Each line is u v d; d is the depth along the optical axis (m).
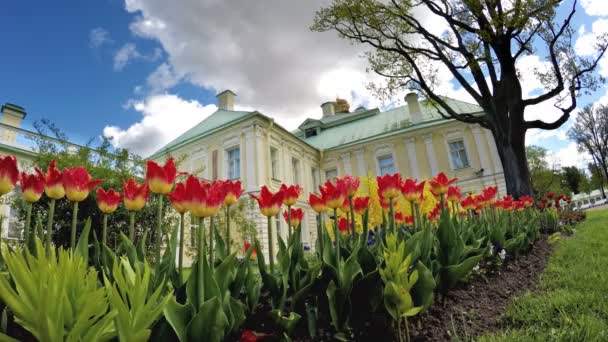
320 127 25.39
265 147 15.58
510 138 9.47
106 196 1.60
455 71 10.77
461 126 17.11
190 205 1.17
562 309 2.00
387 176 1.98
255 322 1.42
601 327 1.74
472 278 2.65
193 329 0.96
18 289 0.82
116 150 5.48
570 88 9.43
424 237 2.01
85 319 0.78
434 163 17.25
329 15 11.62
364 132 21.09
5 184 1.21
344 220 2.77
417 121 18.77
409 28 11.68
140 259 1.41
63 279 0.88
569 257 3.84
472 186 16.12
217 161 16.19
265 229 13.00
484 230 3.23
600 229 6.43
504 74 9.75
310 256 3.50
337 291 1.48
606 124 36.19
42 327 0.76
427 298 1.68
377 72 12.77
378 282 1.59
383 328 1.63
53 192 1.41
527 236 4.23
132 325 0.82
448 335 1.77
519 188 9.07
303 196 17.95
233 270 1.47
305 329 1.50
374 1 11.17
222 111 20.22
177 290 1.26
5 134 8.69
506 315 2.08
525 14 8.75
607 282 2.56
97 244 1.50
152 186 1.31
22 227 4.77
